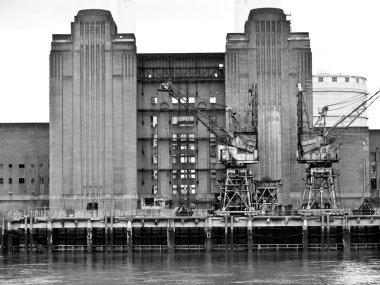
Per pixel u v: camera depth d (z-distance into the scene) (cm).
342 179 18900
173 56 18712
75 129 18088
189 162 18650
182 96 18688
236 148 16738
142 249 16625
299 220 15962
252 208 16525
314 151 16688
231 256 15238
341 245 16512
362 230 16775
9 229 16112
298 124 17075
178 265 13738
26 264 14062
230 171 16725
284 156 18012
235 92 18188
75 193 18012
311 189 16650
